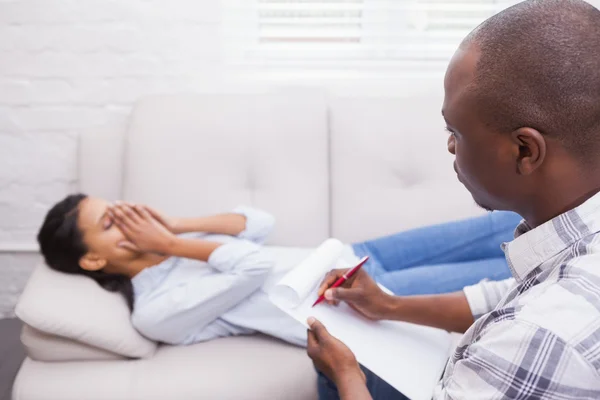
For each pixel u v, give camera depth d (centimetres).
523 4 71
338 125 191
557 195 71
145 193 182
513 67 67
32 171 219
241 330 162
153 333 151
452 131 75
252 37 213
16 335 220
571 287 65
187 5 206
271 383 144
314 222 184
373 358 109
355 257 174
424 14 215
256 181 186
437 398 79
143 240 158
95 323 143
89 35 207
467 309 118
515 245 75
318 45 217
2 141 216
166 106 191
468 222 173
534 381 63
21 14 203
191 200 182
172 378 143
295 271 121
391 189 187
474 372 68
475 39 71
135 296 160
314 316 115
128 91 214
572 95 65
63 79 211
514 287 76
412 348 115
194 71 214
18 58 207
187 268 165
